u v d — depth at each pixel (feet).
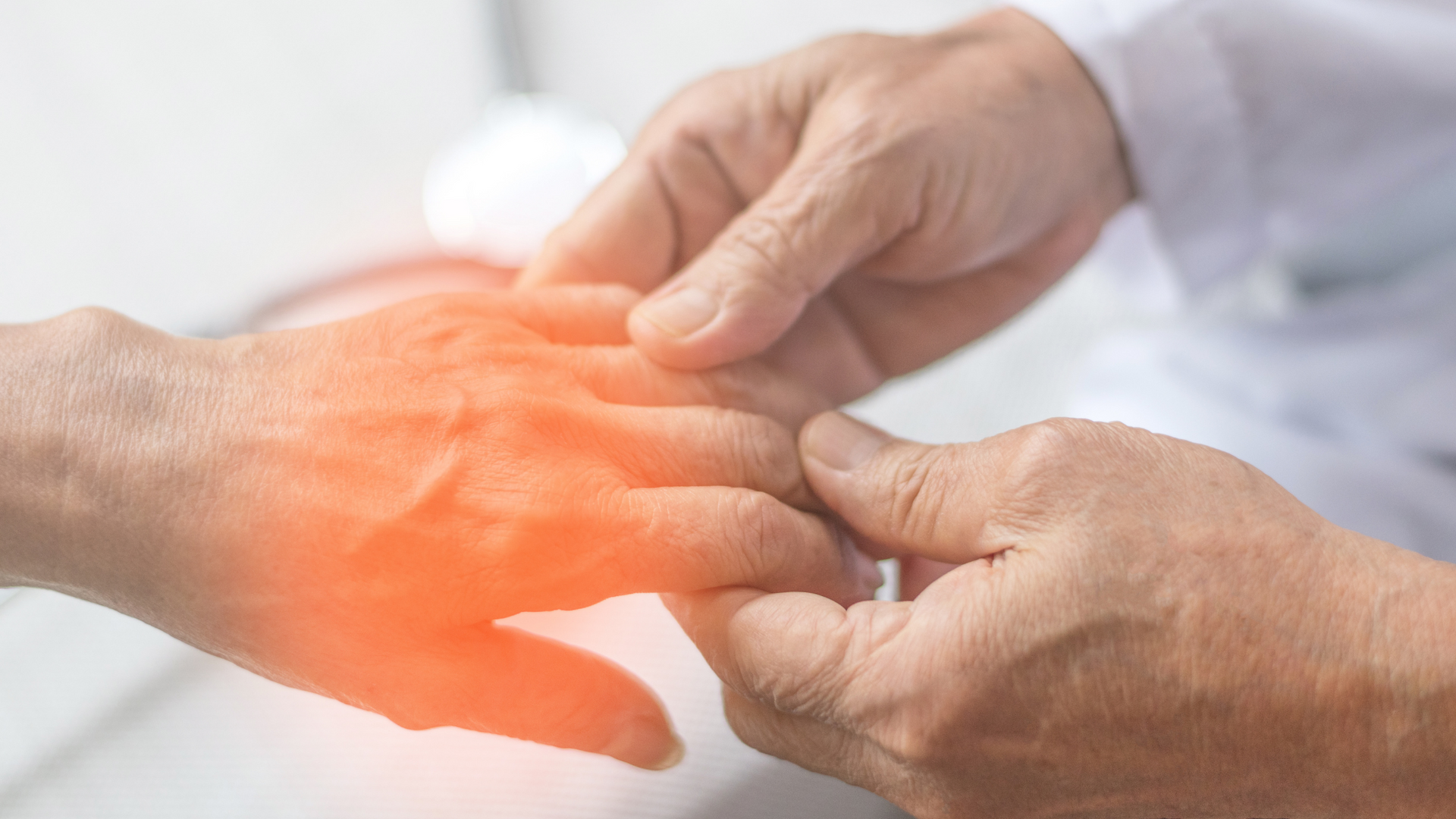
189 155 2.47
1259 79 2.02
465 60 3.07
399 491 1.71
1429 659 1.62
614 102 3.22
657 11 3.21
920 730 1.68
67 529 1.71
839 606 1.72
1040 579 1.66
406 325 1.80
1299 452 2.11
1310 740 1.64
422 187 2.93
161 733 1.97
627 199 2.03
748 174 2.03
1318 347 2.19
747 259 1.87
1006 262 2.07
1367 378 2.14
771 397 1.91
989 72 1.96
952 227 1.96
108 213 2.37
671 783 1.96
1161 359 2.25
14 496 1.71
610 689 1.75
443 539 1.70
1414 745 1.63
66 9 2.26
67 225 2.34
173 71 2.39
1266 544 1.65
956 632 1.67
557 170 2.76
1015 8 2.06
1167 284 2.24
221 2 2.41
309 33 2.63
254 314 2.60
